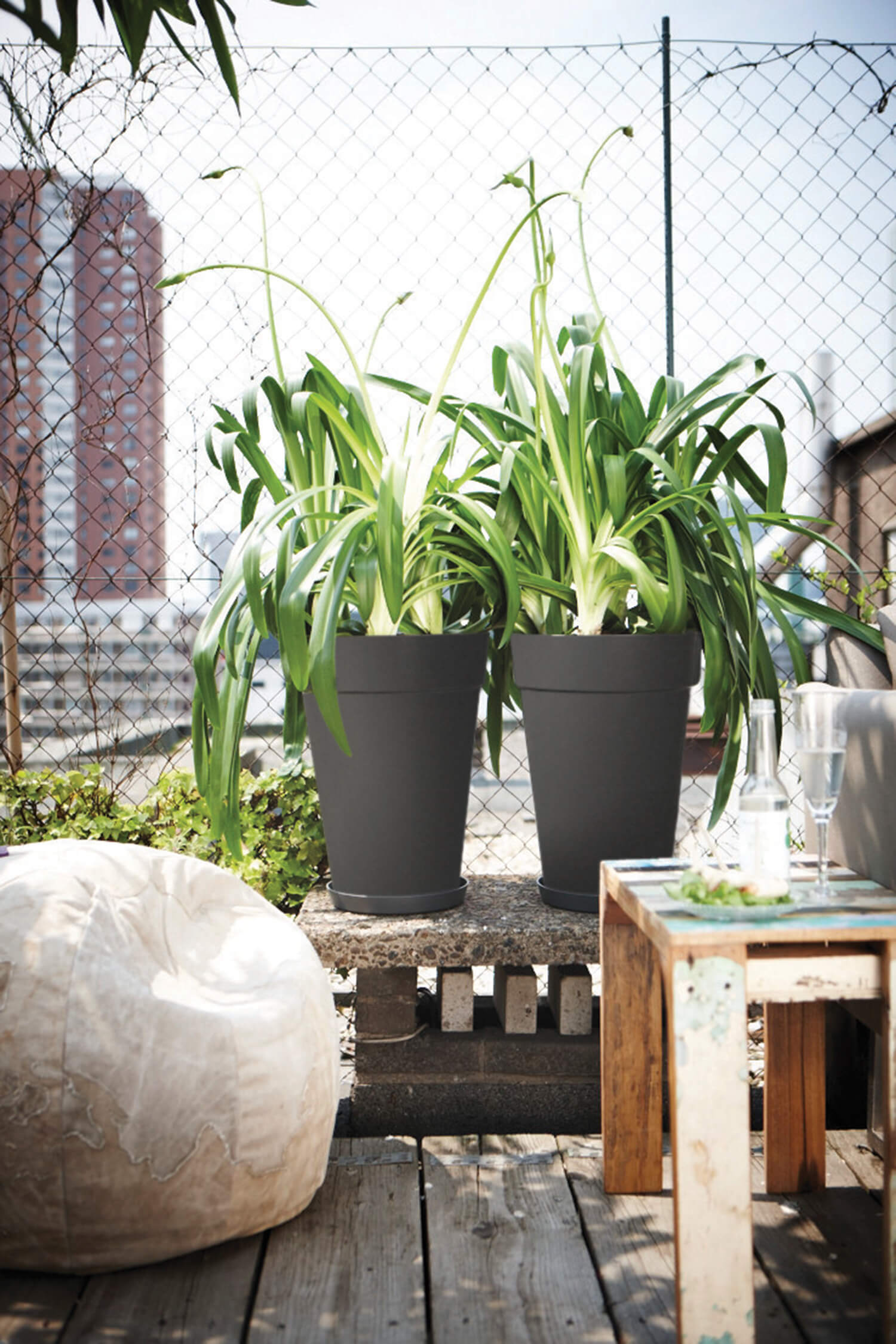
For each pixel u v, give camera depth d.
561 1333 1.22
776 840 1.31
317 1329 1.24
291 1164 1.41
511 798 3.62
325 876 2.18
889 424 2.38
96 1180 1.28
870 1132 1.72
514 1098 1.77
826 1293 1.30
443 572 1.92
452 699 1.80
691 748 2.36
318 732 1.84
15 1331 1.22
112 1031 1.29
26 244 2.25
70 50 1.22
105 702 2.25
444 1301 1.29
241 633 1.86
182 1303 1.28
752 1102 1.86
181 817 2.16
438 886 1.85
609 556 1.83
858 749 1.59
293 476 1.92
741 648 1.87
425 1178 1.60
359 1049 1.78
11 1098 1.26
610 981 1.54
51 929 1.33
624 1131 1.55
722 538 1.80
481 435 1.99
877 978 1.14
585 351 1.86
